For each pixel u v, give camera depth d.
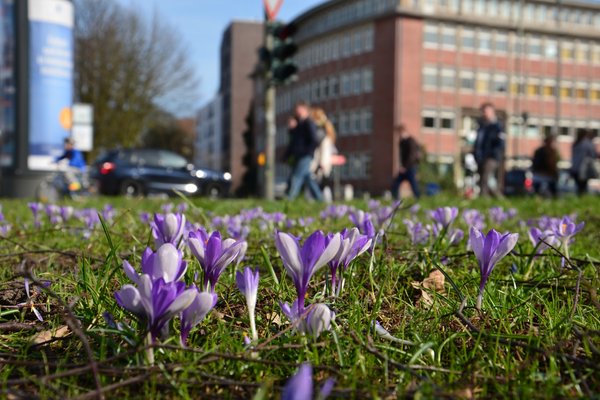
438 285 2.47
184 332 1.46
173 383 1.38
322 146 13.65
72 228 4.17
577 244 3.90
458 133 58.19
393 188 17.08
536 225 5.41
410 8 56.12
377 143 57.97
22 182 16.23
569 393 1.38
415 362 1.62
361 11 62.22
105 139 40.53
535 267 2.96
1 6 16.14
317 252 1.54
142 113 40.66
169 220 1.97
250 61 92.44
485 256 1.94
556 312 2.04
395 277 2.59
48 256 3.33
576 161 17.75
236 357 1.43
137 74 40.09
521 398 1.34
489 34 59.88
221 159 103.38
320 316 1.56
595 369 1.48
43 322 2.01
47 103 16.50
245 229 4.06
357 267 2.68
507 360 1.55
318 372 1.49
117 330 1.56
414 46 56.69
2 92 16.17
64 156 16.50
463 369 1.54
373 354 1.58
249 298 1.62
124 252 3.35
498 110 60.34
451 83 58.16
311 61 69.12
